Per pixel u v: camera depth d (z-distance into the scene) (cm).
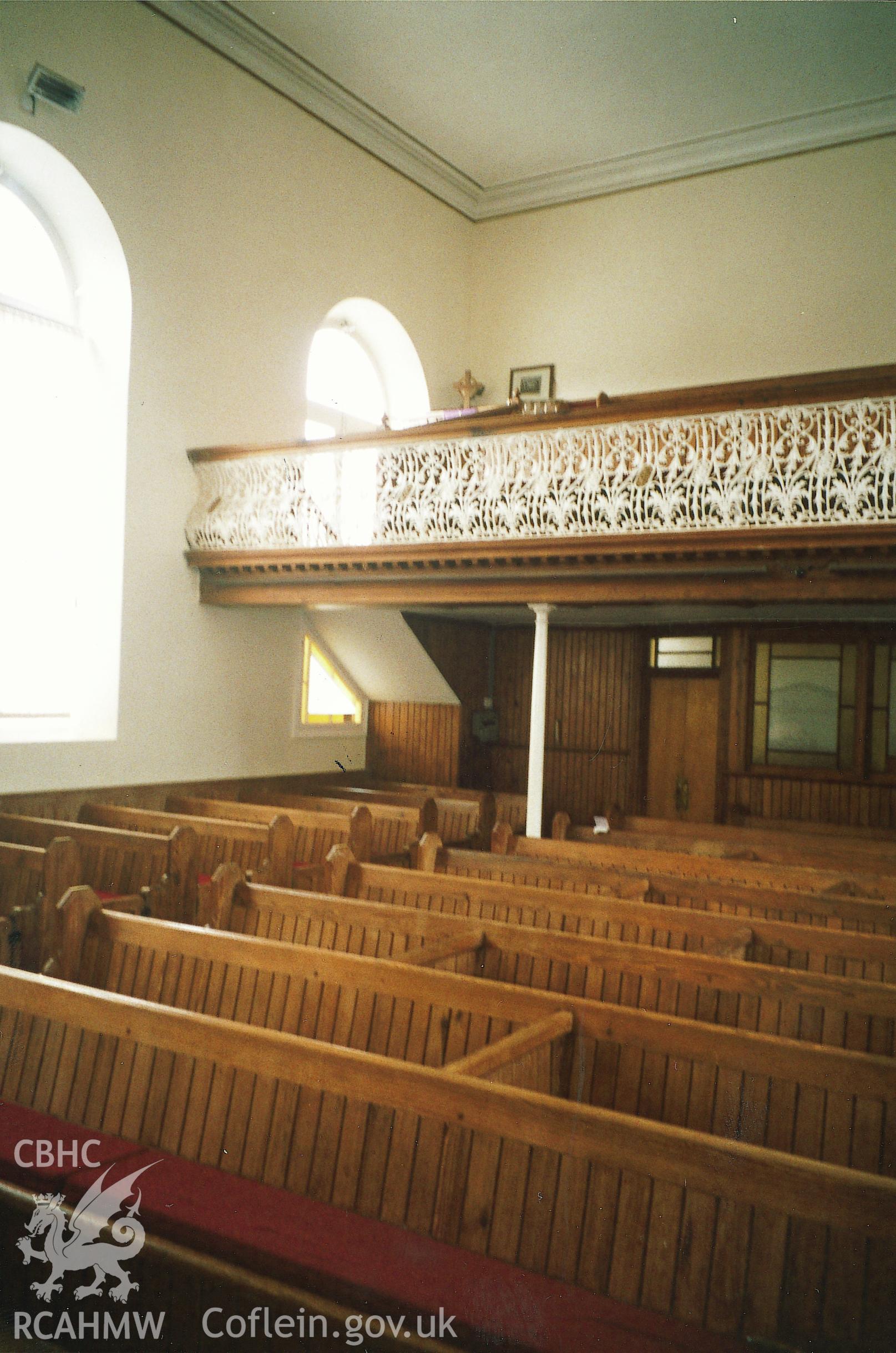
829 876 749
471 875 797
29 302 990
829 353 1236
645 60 1127
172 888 745
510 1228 309
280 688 1220
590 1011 416
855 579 793
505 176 1393
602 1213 300
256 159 1134
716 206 1304
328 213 1230
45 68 896
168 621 1062
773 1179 282
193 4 1034
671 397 826
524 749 1438
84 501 1029
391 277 1324
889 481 756
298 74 1152
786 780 1270
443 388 1420
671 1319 284
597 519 864
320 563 994
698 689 1341
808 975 479
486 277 1452
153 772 1054
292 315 1187
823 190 1241
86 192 967
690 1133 296
